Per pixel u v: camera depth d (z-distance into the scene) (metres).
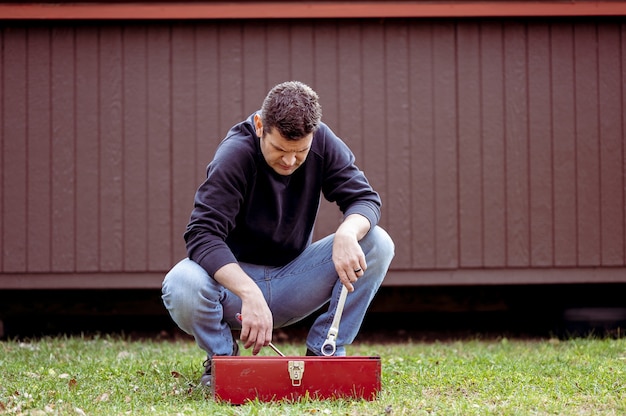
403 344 5.27
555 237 5.34
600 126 5.36
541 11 5.26
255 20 5.31
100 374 3.44
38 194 5.29
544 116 5.35
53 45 5.29
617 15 5.28
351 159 3.11
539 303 5.86
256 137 2.95
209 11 5.21
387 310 5.83
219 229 2.86
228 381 2.62
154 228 5.30
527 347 4.83
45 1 5.23
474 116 5.34
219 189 2.87
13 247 5.27
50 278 5.28
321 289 3.08
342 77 5.32
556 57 5.35
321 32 5.32
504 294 5.86
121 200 5.30
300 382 2.64
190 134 5.31
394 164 5.32
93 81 5.30
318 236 5.32
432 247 5.32
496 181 5.34
